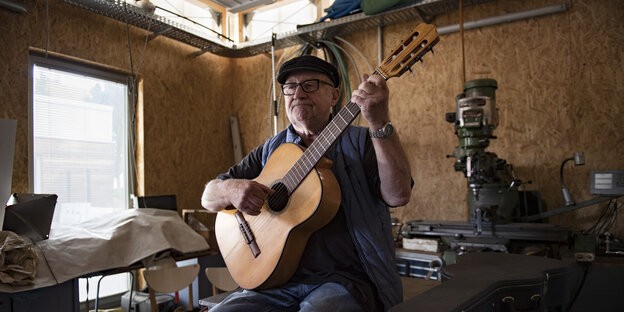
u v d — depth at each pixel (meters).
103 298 3.73
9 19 3.12
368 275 1.26
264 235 1.38
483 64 3.75
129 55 3.95
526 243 2.77
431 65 3.97
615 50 3.27
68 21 3.49
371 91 1.08
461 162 3.06
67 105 3.58
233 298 1.37
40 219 2.64
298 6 4.64
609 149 3.27
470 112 2.96
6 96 3.09
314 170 1.29
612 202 3.22
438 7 3.76
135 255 2.86
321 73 1.47
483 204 3.00
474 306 1.28
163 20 3.75
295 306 1.36
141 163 4.05
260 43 4.41
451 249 2.81
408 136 4.05
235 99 5.09
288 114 1.51
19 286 2.30
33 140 3.31
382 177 1.23
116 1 3.34
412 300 1.23
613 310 2.24
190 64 4.59
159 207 3.51
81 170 3.66
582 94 3.38
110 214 3.17
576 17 3.41
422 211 3.97
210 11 4.81
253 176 1.70
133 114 4.03
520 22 3.62
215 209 1.56
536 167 3.52
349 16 3.88
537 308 1.52
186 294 3.41
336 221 1.34
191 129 4.57
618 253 2.49
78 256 2.65
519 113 3.60
